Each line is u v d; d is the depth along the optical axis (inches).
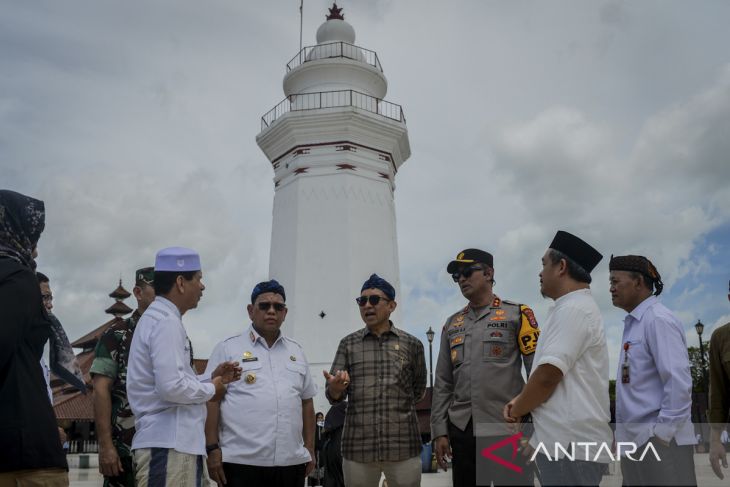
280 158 971.9
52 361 213.2
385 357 265.4
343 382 243.3
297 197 916.6
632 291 217.8
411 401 267.4
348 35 1090.7
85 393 221.6
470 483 243.3
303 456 253.6
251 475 241.3
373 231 910.4
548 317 170.9
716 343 240.1
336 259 882.8
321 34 1099.3
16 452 169.0
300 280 884.6
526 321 250.2
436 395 265.1
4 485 169.9
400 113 992.9
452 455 250.4
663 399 195.8
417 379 274.5
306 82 1019.3
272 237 953.5
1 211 182.9
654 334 204.5
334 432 350.9
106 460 231.0
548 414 158.6
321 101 978.1
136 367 204.7
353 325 861.8
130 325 256.1
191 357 220.7
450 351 264.2
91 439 1195.3
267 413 246.1
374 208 921.5
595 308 168.7
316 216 903.7
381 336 269.6
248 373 251.0
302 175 921.5
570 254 175.6
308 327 866.1
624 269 219.5
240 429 243.9
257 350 258.2
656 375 205.2
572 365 160.7
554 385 159.3
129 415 248.1
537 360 167.8
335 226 894.4
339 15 1129.4
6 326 166.9
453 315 273.4
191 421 204.2
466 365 251.4
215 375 215.0
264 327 259.1
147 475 195.6
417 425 268.2
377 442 255.1
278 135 951.0
